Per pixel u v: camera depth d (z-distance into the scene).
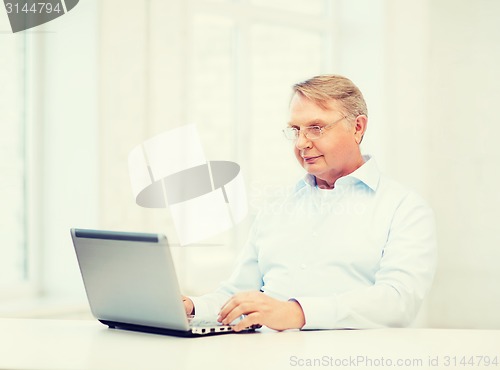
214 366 1.23
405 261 1.89
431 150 4.00
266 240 2.18
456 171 3.97
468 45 3.93
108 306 1.66
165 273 1.50
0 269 3.13
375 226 2.03
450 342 1.50
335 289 2.03
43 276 3.22
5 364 1.24
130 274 1.56
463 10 3.94
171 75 3.30
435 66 3.99
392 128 4.06
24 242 3.22
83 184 3.09
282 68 4.24
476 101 3.94
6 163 3.16
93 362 1.26
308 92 2.06
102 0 3.03
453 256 3.98
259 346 1.44
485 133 3.91
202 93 3.85
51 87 3.19
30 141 3.20
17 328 1.72
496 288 3.91
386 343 1.48
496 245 3.90
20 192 3.21
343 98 2.07
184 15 3.35
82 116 3.09
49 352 1.36
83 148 3.09
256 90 4.11
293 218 2.16
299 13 4.26
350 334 1.62
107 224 3.07
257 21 4.13
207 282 3.65
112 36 3.07
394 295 1.80
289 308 1.68
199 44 3.85
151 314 1.57
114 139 3.09
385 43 4.11
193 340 1.52
